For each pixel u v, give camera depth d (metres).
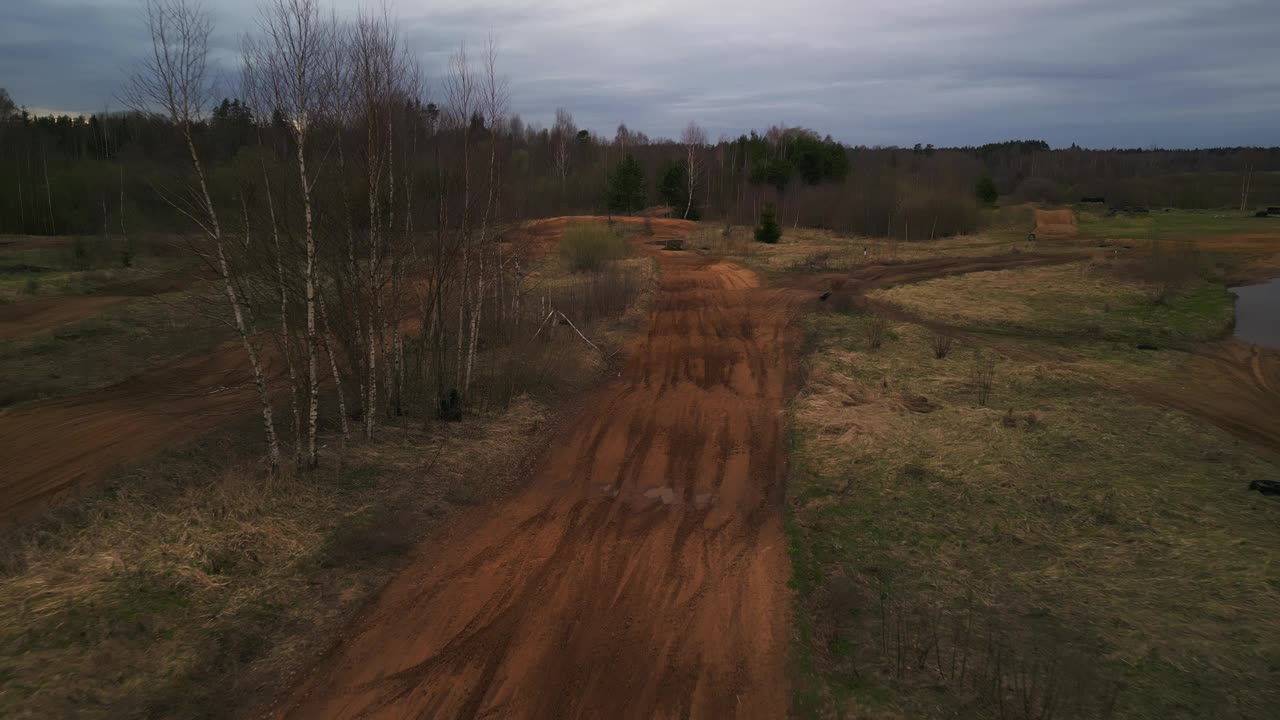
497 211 14.54
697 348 21.67
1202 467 11.87
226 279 10.34
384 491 10.66
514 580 8.75
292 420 13.83
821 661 6.99
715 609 8.09
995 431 13.44
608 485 11.87
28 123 70.44
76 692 6.17
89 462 11.61
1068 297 30.05
